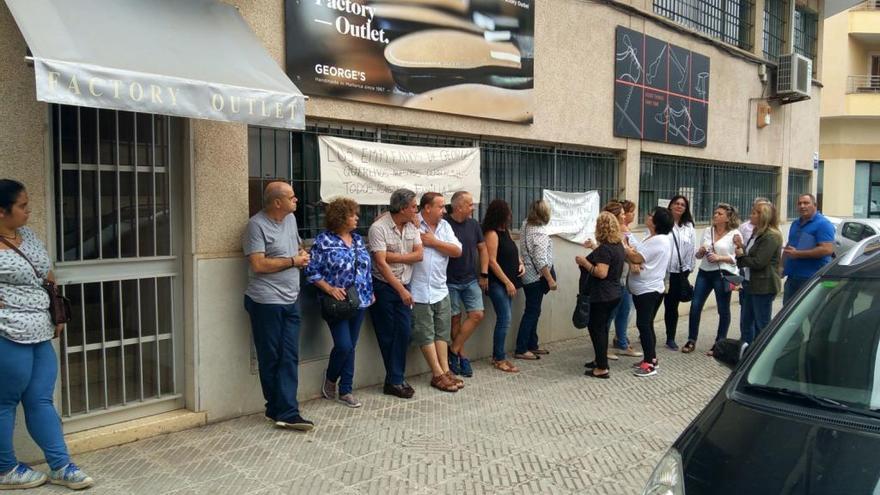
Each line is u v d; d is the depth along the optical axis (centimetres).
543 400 611
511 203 790
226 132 518
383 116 624
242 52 484
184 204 507
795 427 268
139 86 394
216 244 516
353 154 603
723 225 814
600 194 927
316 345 586
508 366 706
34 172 429
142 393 500
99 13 432
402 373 607
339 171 593
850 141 2514
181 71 421
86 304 468
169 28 460
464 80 690
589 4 856
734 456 259
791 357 314
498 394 625
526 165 809
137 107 394
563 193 842
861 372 293
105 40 410
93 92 376
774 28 1354
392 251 590
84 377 470
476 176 721
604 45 884
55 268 447
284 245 500
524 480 439
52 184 443
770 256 741
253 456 460
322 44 571
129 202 487
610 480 443
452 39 675
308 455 466
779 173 1392
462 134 714
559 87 817
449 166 688
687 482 255
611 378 693
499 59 727
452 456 474
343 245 546
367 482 427
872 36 2436
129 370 495
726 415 290
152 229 500
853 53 2459
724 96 1163
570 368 729
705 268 824
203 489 407
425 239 607
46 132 433
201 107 422
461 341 676
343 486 420
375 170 621
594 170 915
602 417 569
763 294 752
